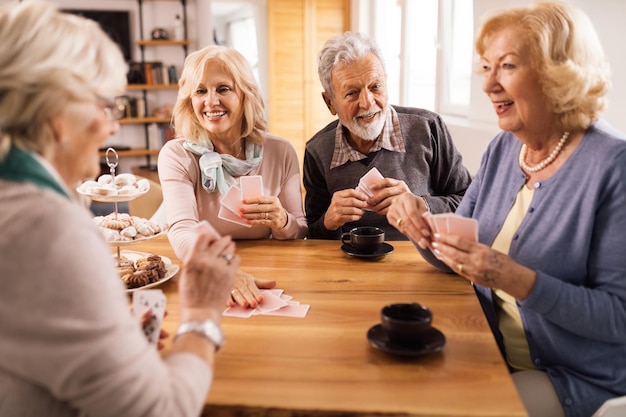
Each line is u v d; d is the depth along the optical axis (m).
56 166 0.94
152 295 1.21
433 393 1.05
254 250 1.97
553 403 1.34
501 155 1.67
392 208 1.68
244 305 1.45
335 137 2.39
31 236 0.81
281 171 2.21
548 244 1.40
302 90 7.16
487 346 1.24
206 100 2.00
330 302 1.49
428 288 1.59
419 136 2.39
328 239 2.25
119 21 7.22
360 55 2.17
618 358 1.35
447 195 2.50
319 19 7.04
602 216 1.33
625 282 1.30
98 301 0.84
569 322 1.29
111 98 0.97
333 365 1.16
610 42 2.17
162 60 7.44
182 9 7.38
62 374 0.82
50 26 0.89
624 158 1.31
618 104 2.18
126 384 0.84
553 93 1.35
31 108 0.86
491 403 1.01
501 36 1.39
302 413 1.00
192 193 2.05
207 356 1.01
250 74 2.08
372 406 1.00
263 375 1.12
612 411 1.13
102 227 1.72
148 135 7.51
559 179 1.42
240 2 7.17
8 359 0.83
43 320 0.81
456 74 4.46
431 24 5.34
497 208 1.60
